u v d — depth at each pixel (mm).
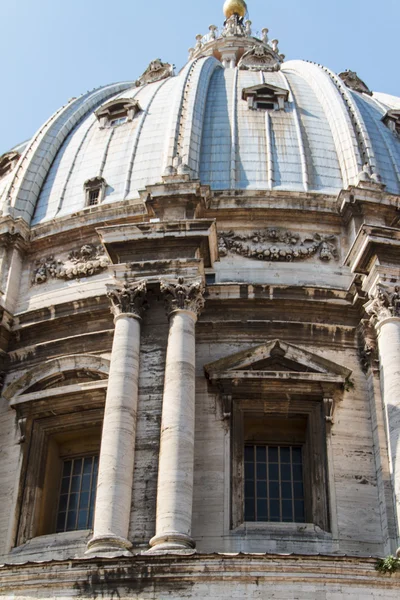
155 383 28531
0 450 31953
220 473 28625
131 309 29828
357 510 28359
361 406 30609
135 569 23062
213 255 31766
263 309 32656
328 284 34125
